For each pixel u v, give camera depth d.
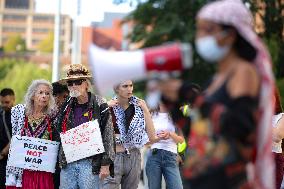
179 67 6.21
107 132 13.20
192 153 6.33
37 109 13.54
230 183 6.02
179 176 15.16
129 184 14.47
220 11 6.13
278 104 12.55
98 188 13.22
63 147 13.10
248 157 6.04
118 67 6.23
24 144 13.38
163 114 14.91
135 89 47.56
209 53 6.21
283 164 12.97
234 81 6.07
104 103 13.27
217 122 6.01
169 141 15.08
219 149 6.01
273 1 50.03
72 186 13.19
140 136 14.23
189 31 48.31
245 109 5.93
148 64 6.20
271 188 6.31
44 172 13.49
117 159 14.20
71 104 13.25
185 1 50.03
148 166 15.30
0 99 16.30
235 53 6.21
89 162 13.12
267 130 6.12
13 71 143.50
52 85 14.51
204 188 6.10
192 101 6.52
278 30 50.44
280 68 47.25
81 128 13.06
